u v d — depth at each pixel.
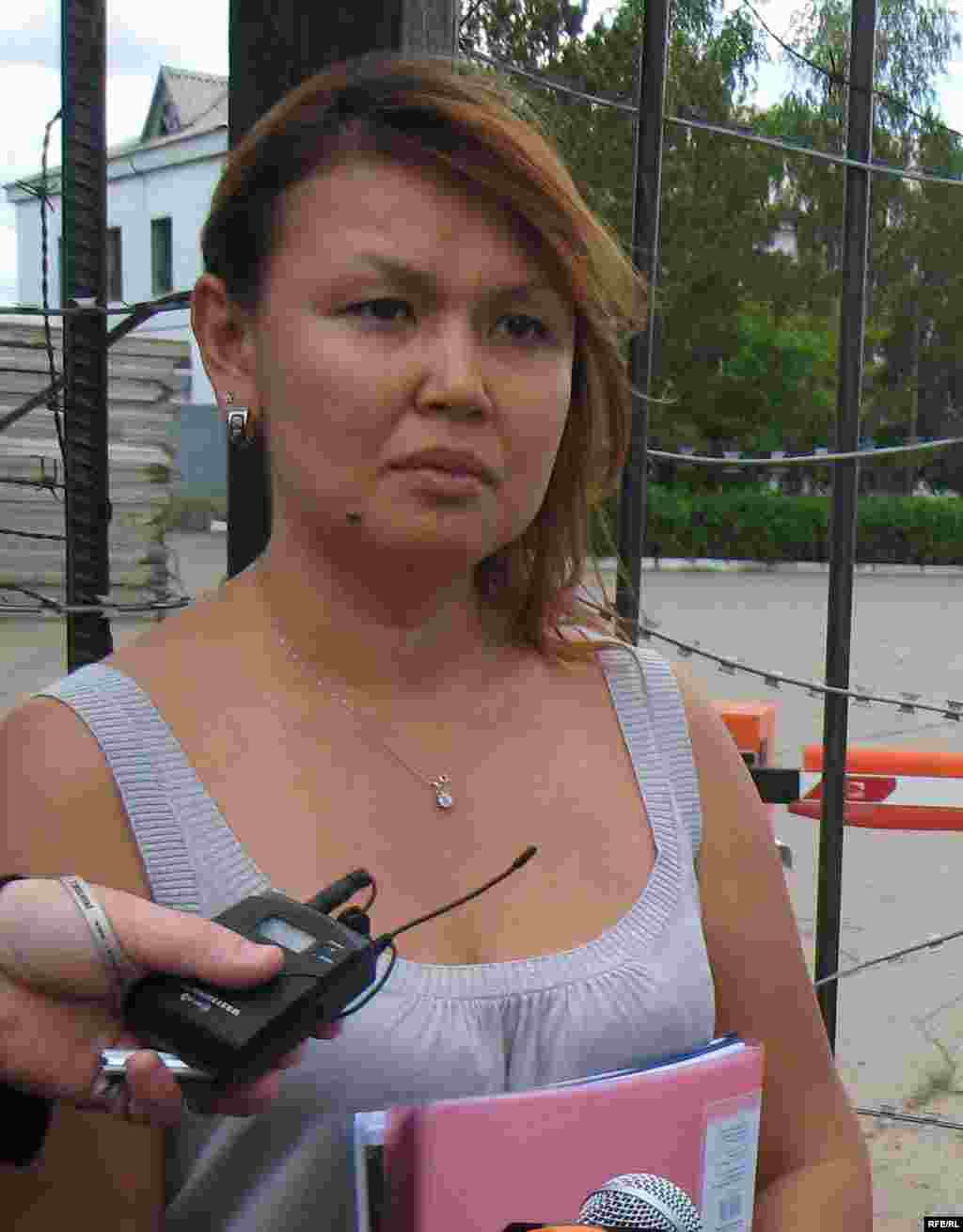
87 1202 1.08
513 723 1.30
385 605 1.22
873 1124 3.26
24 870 1.09
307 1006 0.92
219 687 1.20
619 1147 1.07
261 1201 1.08
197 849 1.12
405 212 1.12
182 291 1.69
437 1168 1.02
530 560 1.38
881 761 3.62
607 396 1.34
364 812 1.18
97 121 1.70
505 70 2.00
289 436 1.17
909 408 24.02
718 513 23.03
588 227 1.17
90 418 1.75
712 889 1.35
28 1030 0.92
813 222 20.22
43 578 5.14
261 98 1.63
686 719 1.39
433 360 1.13
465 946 1.16
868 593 19.09
